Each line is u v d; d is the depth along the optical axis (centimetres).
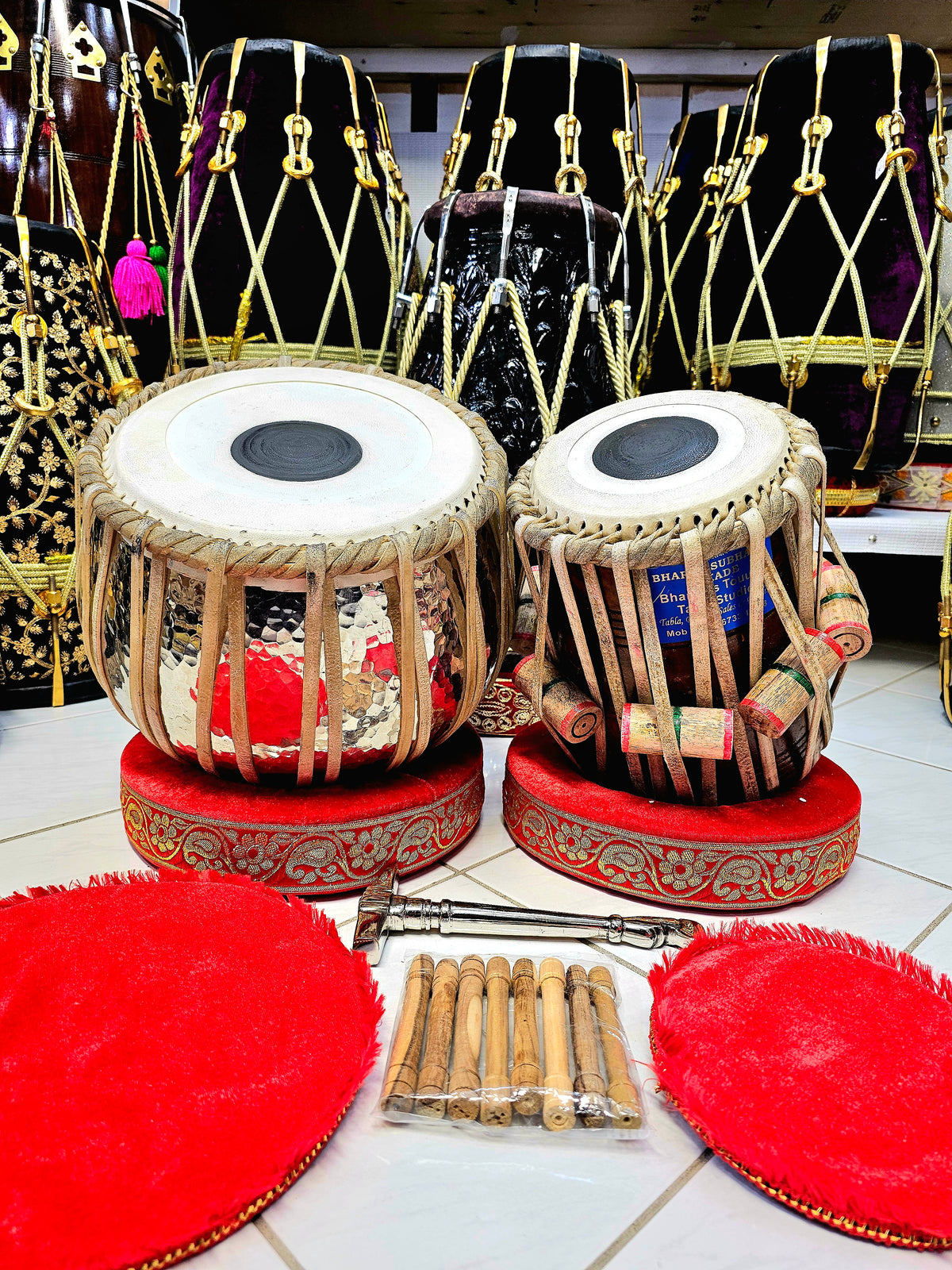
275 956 84
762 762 109
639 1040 83
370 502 100
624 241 172
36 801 141
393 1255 60
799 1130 65
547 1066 75
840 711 202
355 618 97
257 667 97
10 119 203
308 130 184
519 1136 72
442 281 158
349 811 105
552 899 111
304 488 101
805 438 105
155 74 222
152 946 84
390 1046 80
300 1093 68
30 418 171
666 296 252
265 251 189
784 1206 65
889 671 242
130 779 113
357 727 102
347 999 80
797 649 100
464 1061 75
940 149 204
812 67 192
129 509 96
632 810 108
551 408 156
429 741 115
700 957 89
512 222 151
